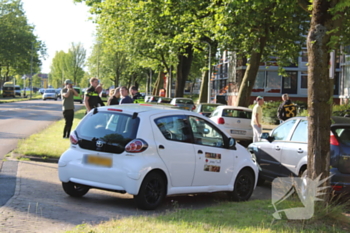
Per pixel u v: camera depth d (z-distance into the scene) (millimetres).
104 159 6641
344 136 7715
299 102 32188
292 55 23422
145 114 6824
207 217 5969
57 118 26875
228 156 7809
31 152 11148
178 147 7008
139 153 6516
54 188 7895
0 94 82812
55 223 5594
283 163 8945
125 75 78625
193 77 76812
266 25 20031
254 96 46375
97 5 27828
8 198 6840
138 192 6488
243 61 45938
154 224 5391
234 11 16234
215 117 17594
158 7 23562
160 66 44844
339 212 5934
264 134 9398
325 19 6070
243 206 6953
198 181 7316
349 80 39562
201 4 20375
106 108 7125
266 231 5227
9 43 73188
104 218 6016
